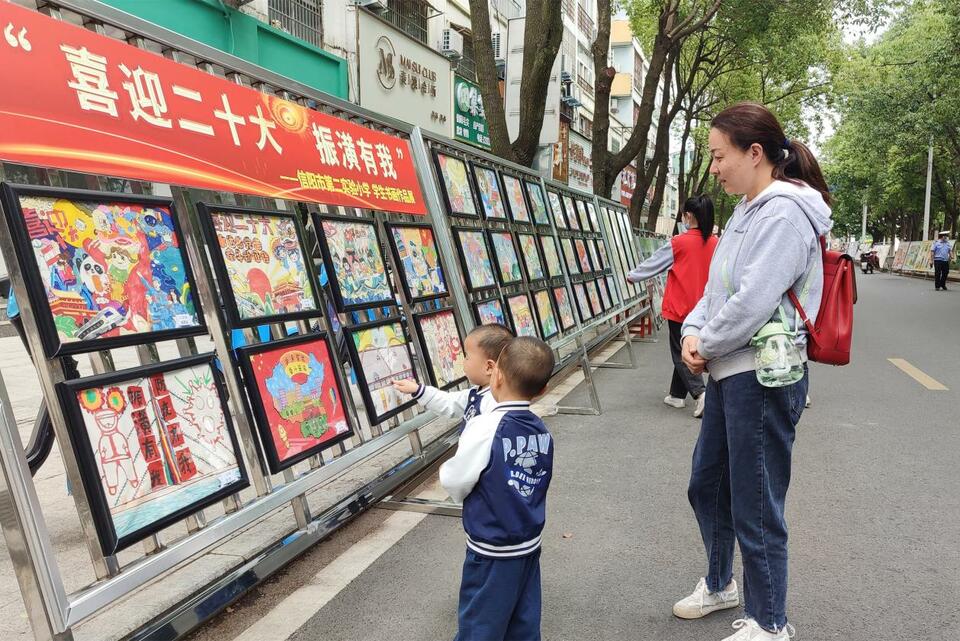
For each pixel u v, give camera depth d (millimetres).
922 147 27953
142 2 8109
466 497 2088
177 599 2689
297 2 11328
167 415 2275
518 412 2068
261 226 2900
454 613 2676
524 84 8242
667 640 2512
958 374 7699
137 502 2105
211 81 2736
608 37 12078
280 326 3271
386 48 13305
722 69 25469
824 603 2764
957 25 18703
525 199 6094
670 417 5953
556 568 3094
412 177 4281
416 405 4145
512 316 5086
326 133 3461
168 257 2395
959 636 2516
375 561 3158
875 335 10961
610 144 37344
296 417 2873
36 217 1973
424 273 4121
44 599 1805
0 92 1897
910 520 3607
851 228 63156
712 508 2635
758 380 2225
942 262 22406
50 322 1946
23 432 4949
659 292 13516
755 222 2279
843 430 5395
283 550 2873
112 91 2262
